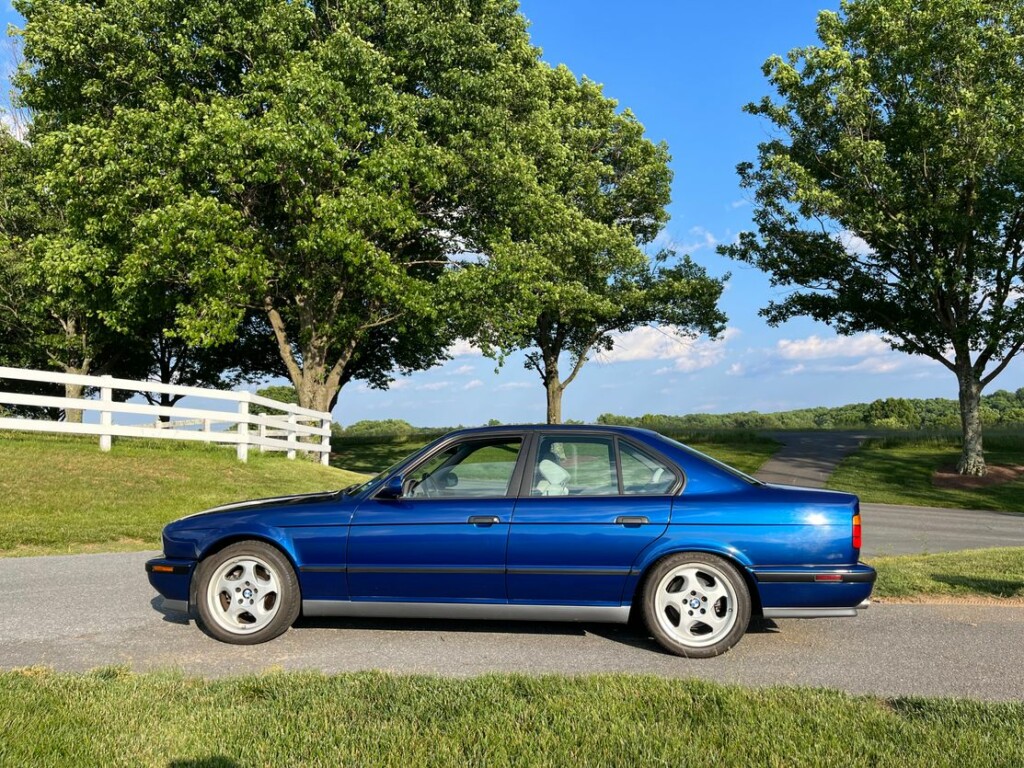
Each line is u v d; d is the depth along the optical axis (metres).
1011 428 43.56
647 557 5.45
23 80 21.98
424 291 21.72
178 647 5.63
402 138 21.41
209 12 20.12
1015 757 3.45
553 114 30.45
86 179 19.75
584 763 3.40
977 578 7.91
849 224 24.94
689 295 33.62
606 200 32.72
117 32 19.91
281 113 19.11
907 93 25.06
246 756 3.44
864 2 25.52
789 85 25.80
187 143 19.55
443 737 3.65
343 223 19.11
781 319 28.86
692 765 3.38
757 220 27.77
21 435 16.20
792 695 4.29
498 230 23.59
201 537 5.86
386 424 64.69
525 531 5.56
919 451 32.94
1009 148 22.94
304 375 24.16
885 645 5.69
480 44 22.66
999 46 23.50
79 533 10.62
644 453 5.80
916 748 3.54
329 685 4.42
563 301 25.23
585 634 6.00
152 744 3.55
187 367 35.84
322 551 5.73
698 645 5.40
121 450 15.76
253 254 19.67
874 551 12.08
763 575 5.39
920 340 27.41
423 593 5.69
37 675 4.68
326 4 21.81
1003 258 24.62
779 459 31.09
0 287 26.19
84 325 27.62
